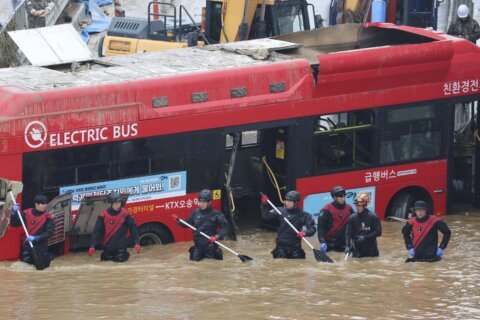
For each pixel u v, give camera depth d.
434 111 84.06
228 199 77.56
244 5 100.00
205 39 99.62
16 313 59.91
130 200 74.19
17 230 70.44
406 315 60.62
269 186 81.62
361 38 89.44
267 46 83.62
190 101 75.38
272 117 78.19
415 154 84.00
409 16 112.25
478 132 87.44
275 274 68.94
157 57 81.50
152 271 69.44
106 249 71.69
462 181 89.88
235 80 76.81
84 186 72.44
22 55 111.50
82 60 80.81
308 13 104.38
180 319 59.00
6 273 68.31
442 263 72.25
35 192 70.81
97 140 72.44
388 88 81.88
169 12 135.00
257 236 79.62
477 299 63.88
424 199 85.06
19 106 69.69
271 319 59.34
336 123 81.25
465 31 104.31
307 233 72.06
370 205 82.75
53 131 70.81
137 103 73.50
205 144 76.38
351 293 64.81
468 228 82.19
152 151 74.50
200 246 72.19
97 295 63.69
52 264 71.00
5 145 69.38
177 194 75.94
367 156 82.38
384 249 75.94
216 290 65.06
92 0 135.62
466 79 84.81
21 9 117.69
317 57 82.38
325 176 80.69
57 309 60.72
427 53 82.00
